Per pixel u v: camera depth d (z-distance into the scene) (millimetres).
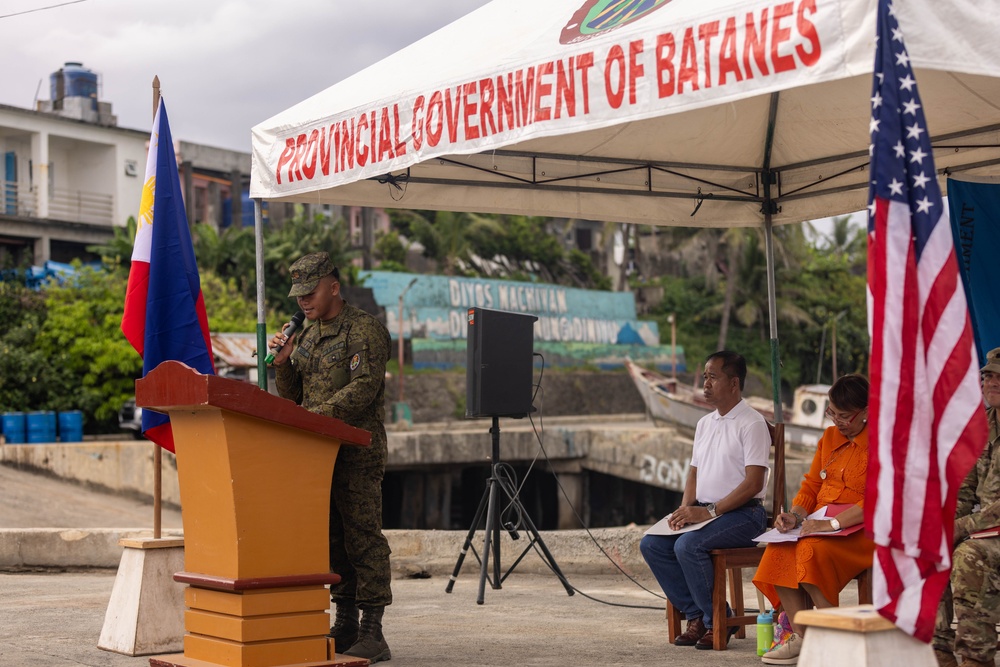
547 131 4250
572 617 6395
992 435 4156
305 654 4102
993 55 3285
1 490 17422
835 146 6645
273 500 4023
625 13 4293
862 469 4664
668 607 5457
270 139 5918
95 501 18000
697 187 7059
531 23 4918
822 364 51062
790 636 4688
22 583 8195
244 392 3885
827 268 52875
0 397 25406
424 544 8820
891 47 3191
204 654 4156
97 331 26641
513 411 7473
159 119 5781
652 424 35750
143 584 5051
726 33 3732
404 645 5340
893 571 3012
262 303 6309
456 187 6668
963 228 6320
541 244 46812
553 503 31047
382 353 4805
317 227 37406
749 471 5207
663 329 49219
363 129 5156
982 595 3904
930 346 3082
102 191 35469
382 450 4859
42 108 36312
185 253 5719
